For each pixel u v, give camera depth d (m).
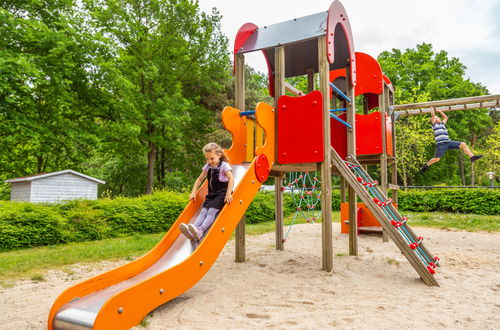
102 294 3.12
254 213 13.77
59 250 7.28
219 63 21.97
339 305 3.59
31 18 15.84
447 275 4.99
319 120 5.15
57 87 15.09
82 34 15.90
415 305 3.59
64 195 16.28
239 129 5.57
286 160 5.32
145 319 3.17
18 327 3.07
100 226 9.20
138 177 25.56
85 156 18.08
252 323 3.08
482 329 2.91
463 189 15.77
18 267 5.53
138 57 18.98
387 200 5.65
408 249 4.61
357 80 8.59
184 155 23.48
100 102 17.92
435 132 8.64
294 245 7.71
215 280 4.65
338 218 13.73
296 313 3.34
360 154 8.55
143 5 19.22
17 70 13.07
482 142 37.94
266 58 6.93
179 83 21.06
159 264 3.80
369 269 5.32
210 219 4.07
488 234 9.31
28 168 20.42
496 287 4.36
